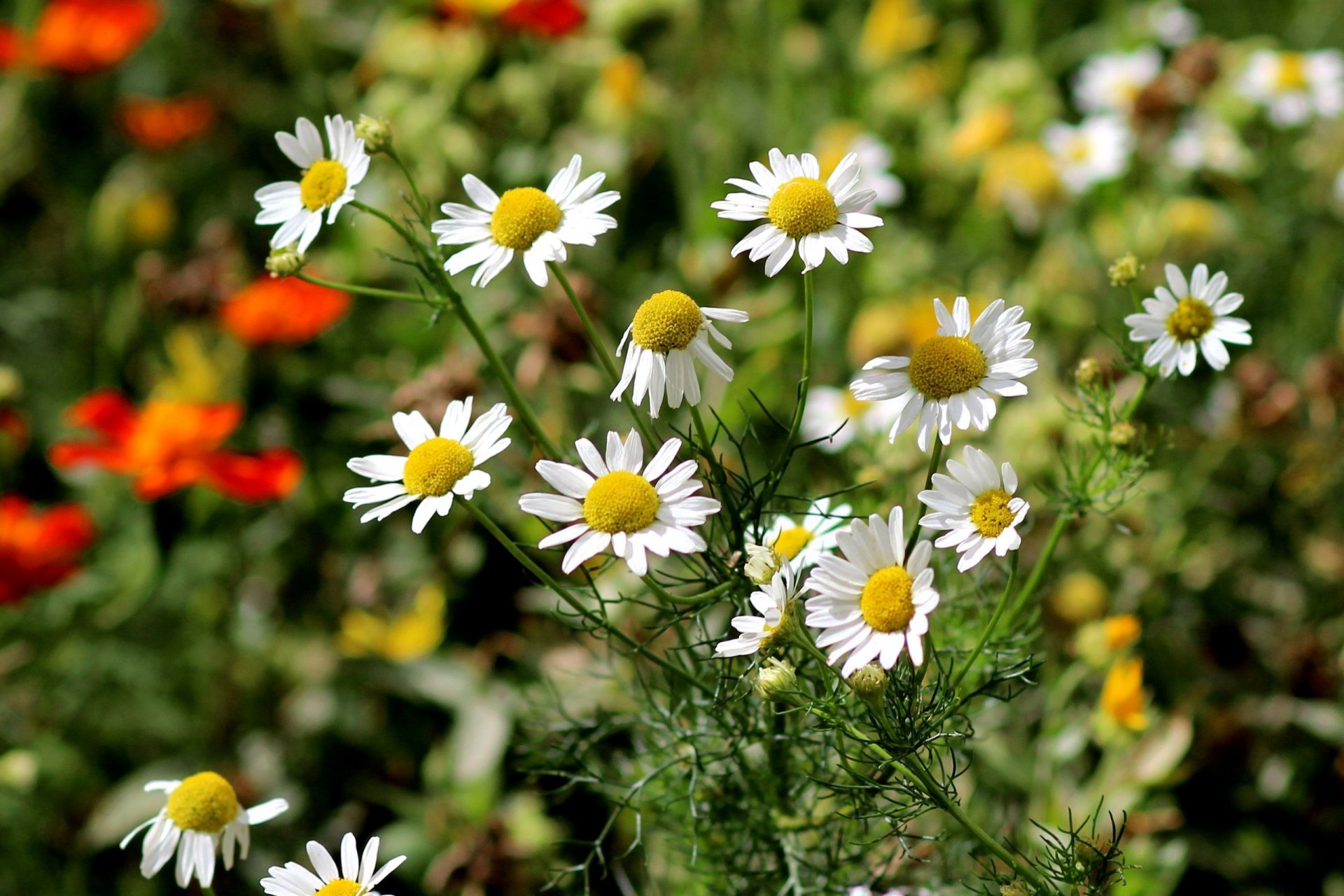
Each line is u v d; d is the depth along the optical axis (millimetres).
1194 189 1317
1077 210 1285
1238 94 1251
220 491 975
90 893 968
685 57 1379
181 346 1136
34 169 1464
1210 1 1566
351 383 1105
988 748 884
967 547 722
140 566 1061
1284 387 1029
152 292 1129
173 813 757
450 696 965
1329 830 958
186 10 1531
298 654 1061
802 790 795
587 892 795
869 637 719
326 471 1116
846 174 736
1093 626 883
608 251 1220
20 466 1221
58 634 1030
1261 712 976
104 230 1319
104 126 1489
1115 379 957
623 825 901
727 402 1017
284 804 766
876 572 720
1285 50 1520
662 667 766
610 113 1238
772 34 1407
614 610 896
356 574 1072
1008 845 791
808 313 742
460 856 912
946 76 1465
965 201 1326
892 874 809
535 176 1218
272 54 1508
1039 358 1105
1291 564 1074
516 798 938
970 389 725
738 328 1124
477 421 743
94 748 1024
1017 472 971
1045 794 891
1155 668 983
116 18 1312
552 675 932
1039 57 1518
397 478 744
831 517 804
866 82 1433
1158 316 775
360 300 1194
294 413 1140
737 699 767
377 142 758
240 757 1014
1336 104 1243
